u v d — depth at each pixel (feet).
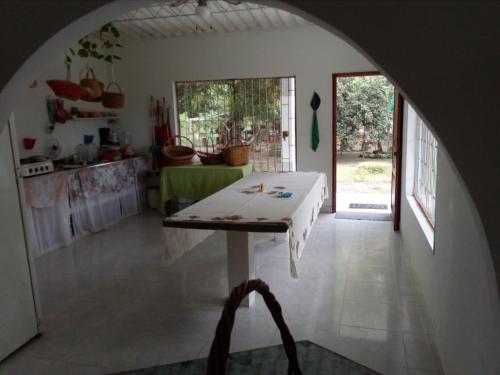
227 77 20.30
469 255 5.97
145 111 21.54
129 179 20.22
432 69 3.22
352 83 33.91
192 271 13.19
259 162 21.17
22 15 3.72
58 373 8.13
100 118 20.59
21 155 16.20
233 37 19.89
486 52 3.14
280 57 19.54
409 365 8.00
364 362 8.11
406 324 9.51
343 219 18.76
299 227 9.62
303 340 8.90
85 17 3.71
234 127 21.09
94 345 9.07
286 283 11.95
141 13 17.17
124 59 21.31
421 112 3.30
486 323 5.05
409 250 13.43
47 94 17.47
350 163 34.06
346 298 10.90
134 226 18.65
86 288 12.14
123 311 10.62
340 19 3.28
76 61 19.16
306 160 20.04
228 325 2.96
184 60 20.65
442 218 8.06
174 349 8.81
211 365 2.85
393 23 3.21
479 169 3.29
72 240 16.78
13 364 8.45
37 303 9.43
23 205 9.02
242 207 9.83
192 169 18.86
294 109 20.07
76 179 16.81
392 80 3.34
